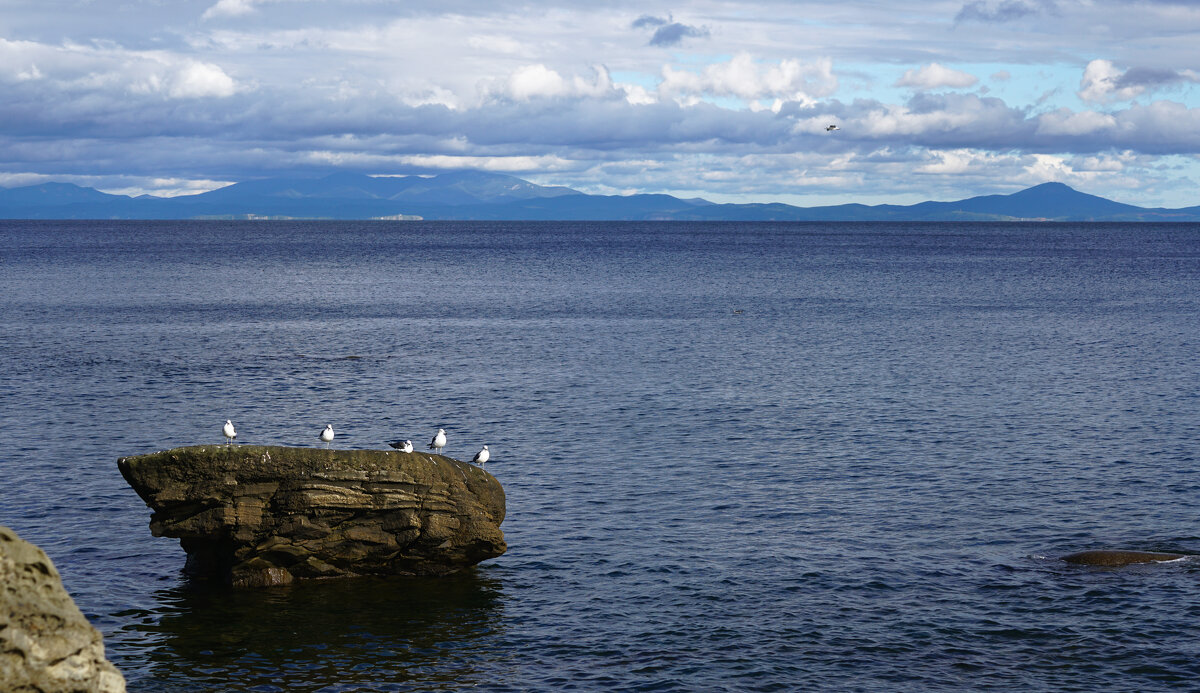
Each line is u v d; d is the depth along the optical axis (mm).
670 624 31422
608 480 47031
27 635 18734
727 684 27547
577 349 88500
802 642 30047
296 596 33562
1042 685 27359
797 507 43031
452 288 151250
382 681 27812
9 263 195250
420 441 54281
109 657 28859
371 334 97188
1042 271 198250
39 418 57781
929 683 27484
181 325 101688
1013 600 32844
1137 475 47688
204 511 33562
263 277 168375
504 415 60781
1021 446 53438
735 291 148750
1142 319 113688
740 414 61375
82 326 99438
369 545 34594
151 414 59656
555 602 33250
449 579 35219
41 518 40156
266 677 27906
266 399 64750
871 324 108562
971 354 86688
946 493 44938
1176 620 31062
